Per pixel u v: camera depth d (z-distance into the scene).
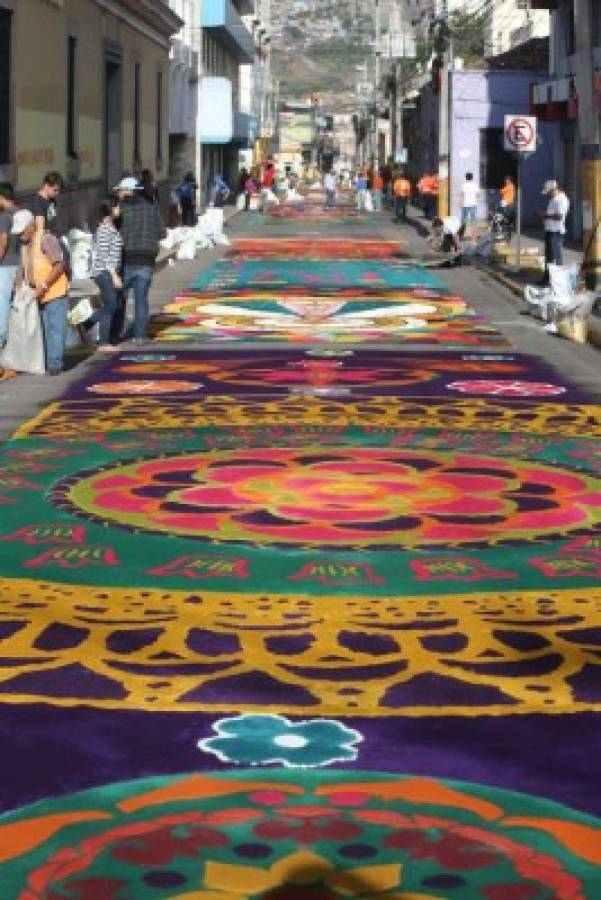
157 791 5.36
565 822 5.11
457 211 55.31
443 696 6.35
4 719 6.06
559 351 19.09
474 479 10.88
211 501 10.10
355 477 10.91
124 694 6.36
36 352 16.41
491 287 28.45
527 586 8.05
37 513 9.77
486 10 75.06
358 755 5.69
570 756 5.69
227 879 4.69
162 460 11.59
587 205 23.06
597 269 23.06
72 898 4.57
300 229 51.16
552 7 44.53
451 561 8.55
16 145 24.28
